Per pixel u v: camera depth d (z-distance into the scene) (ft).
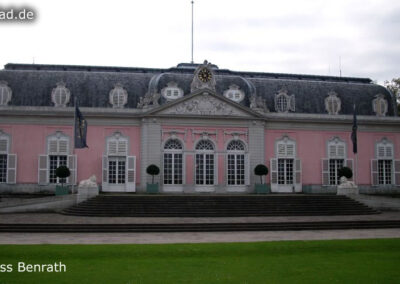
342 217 103.35
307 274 50.34
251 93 148.97
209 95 143.02
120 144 142.10
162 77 146.61
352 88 162.50
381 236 79.77
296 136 151.02
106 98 145.28
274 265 54.70
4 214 106.83
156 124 140.36
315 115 151.23
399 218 101.14
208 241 72.64
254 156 144.46
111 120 142.10
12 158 137.39
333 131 153.28
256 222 90.27
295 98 155.12
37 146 139.13
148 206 105.70
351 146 153.99
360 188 152.66
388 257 59.77
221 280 47.44
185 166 140.87
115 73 152.35
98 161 140.97
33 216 101.55
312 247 65.57
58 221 90.99
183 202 108.88
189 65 165.48
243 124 144.77
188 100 142.00
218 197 112.27
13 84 143.54
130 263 55.06
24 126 139.13
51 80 146.30
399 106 200.54
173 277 48.47
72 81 146.92
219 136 143.33
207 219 96.58
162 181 139.74
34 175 138.62
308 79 169.48
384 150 156.04
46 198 112.06
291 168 150.41
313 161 151.12
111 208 104.22
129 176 139.95
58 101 142.31
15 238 75.72
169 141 141.69
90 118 141.28
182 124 141.79
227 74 161.99
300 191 148.87
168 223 87.61
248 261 56.80
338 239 73.77
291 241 70.64
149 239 74.95
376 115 158.30
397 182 155.74
